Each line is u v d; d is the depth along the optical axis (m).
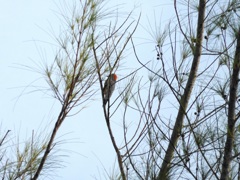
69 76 6.86
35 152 6.30
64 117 6.59
